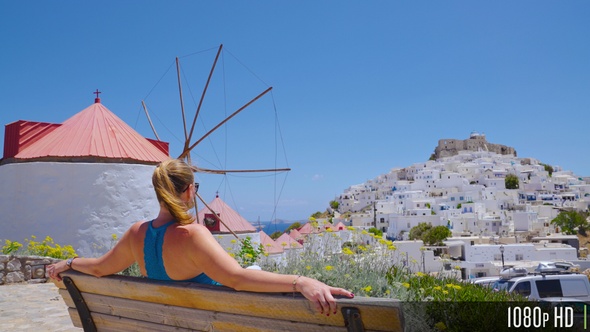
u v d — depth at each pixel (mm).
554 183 177000
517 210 137875
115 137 17328
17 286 10438
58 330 6480
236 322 2494
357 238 6691
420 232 107625
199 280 2688
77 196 16031
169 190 2779
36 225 15930
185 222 2750
